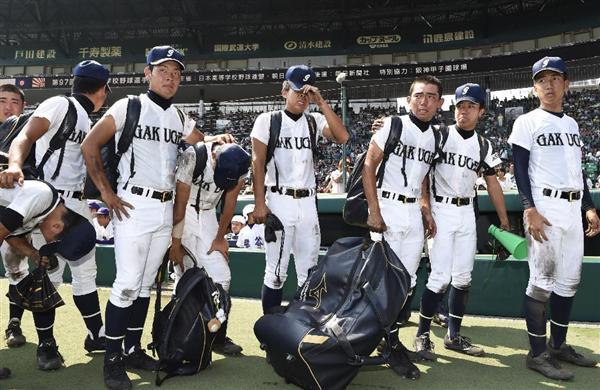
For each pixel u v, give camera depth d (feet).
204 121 88.28
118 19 97.45
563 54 67.00
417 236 11.51
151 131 10.02
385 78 77.00
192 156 10.61
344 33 91.61
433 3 87.10
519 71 73.92
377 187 11.47
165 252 10.69
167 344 10.01
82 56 99.71
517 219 17.56
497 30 86.84
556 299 11.40
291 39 94.73
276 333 9.50
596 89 84.38
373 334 9.27
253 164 11.71
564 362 11.46
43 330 10.82
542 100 11.38
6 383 9.90
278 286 12.23
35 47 100.53
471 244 12.45
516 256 11.92
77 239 9.19
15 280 12.23
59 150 10.98
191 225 12.07
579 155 11.15
